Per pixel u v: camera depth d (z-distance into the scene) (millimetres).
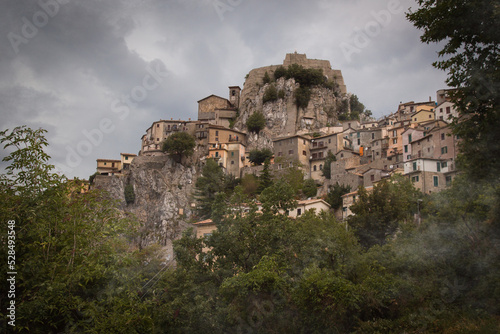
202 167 128250
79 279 23734
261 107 168625
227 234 34688
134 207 119688
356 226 50812
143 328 25219
